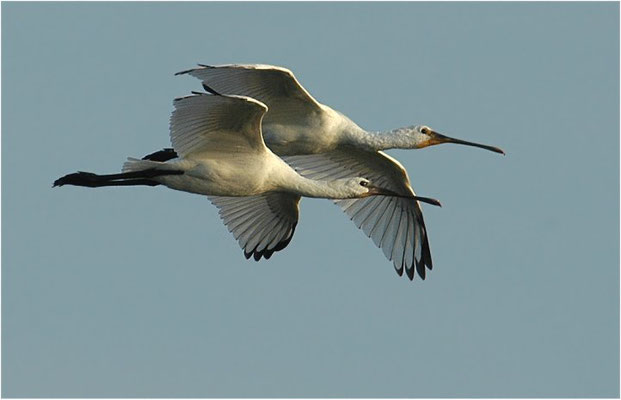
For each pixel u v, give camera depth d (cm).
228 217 2084
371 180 2117
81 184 1769
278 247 2080
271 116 1977
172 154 1948
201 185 1780
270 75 1897
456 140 2064
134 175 1762
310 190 1859
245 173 1789
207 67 1841
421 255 2128
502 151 2052
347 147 2053
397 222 2130
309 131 1981
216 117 1731
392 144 2044
